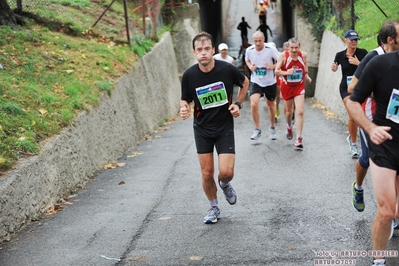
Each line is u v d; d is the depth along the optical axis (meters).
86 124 10.70
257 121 13.19
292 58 11.57
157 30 21.48
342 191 8.45
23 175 7.64
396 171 5.14
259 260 5.91
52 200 8.45
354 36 9.72
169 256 6.18
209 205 8.13
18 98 9.80
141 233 7.03
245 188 8.99
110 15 18.94
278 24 38.84
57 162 8.88
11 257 6.41
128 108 13.95
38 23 15.44
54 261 6.22
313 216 7.31
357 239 6.38
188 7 23.97
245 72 25.00
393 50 5.55
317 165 10.34
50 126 9.44
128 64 15.31
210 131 7.00
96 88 12.34
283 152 11.77
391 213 5.00
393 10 16.41
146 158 12.16
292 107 12.27
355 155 10.80
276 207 7.83
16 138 8.41
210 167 7.07
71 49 14.13
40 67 11.91
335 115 17.64
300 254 6.00
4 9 14.12
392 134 5.05
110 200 8.72
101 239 6.87
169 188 9.29
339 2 19.66
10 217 7.14
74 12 17.50
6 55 11.71
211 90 6.84
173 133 15.99
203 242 6.56
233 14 43.12
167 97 19.67
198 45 6.77
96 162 10.84
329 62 20.19
